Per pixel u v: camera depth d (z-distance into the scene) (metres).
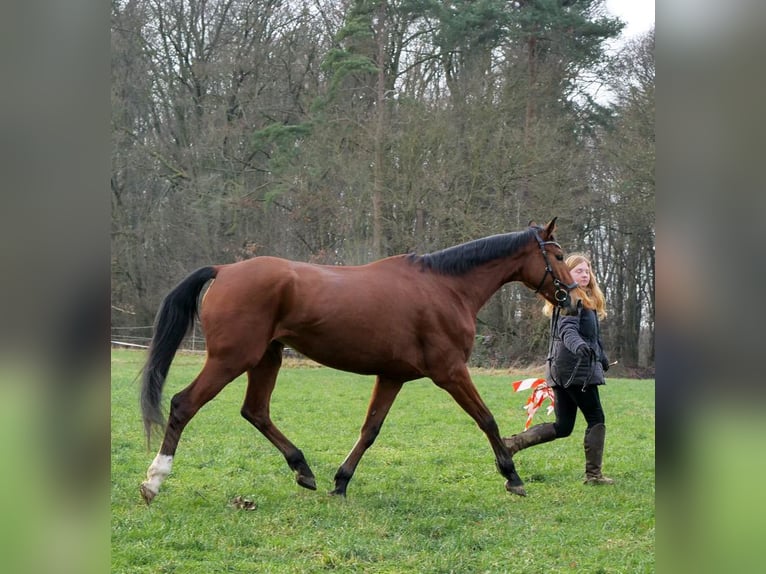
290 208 25.94
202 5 26.56
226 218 26.33
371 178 23.36
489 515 5.44
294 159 25.44
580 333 6.43
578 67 24.94
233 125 26.69
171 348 5.42
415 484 6.45
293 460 6.00
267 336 5.47
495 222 21.98
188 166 26.19
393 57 26.36
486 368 23.22
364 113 24.88
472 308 6.14
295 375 17.73
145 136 26.14
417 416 10.60
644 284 25.44
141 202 26.19
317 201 24.44
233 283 5.43
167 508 5.25
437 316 5.91
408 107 23.45
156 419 5.27
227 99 26.97
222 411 10.46
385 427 9.62
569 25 25.00
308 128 25.45
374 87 26.11
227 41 26.89
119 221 25.58
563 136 23.59
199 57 26.61
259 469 6.80
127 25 24.83
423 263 6.08
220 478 6.35
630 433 9.47
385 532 4.89
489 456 7.71
